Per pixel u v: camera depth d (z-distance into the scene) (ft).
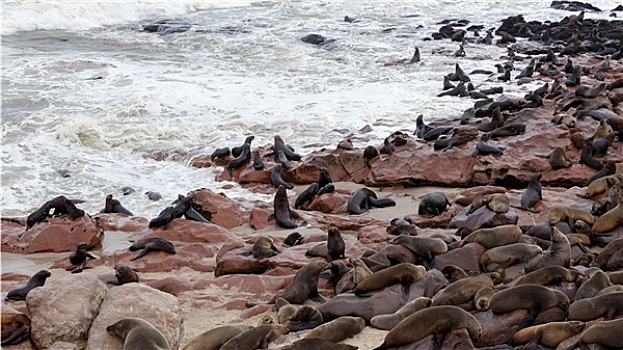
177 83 107.76
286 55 130.41
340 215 62.95
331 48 138.41
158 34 151.84
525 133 76.43
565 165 68.95
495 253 43.21
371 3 208.03
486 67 123.13
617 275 38.24
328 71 119.75
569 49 132.57
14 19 149.79
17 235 56.03
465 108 95.25
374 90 106.11
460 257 44.16
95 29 156.66
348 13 189.37
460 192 64.59
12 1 154.71
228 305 43.32
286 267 47.91
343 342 35.73
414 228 52.49
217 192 70.18
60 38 143.54
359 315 38.17
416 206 64.69
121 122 89.10
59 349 35.37
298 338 35.86
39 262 53.16
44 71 114.01
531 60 121.08
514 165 69.41
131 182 72.33
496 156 71.31
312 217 61.26
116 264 51.16
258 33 153.07
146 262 50.96
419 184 70.74
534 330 32.68
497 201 51.78
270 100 100.89
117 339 35.17
